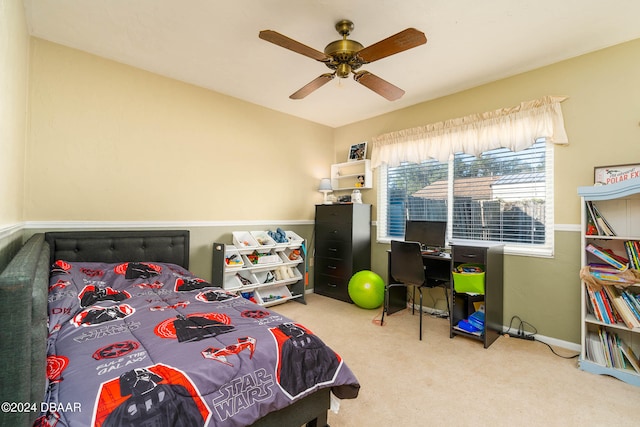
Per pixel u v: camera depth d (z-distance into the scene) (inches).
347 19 85.0
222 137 140.6
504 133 117.8
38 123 96.7
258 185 154.2
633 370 83.5
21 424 31.6
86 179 105.6
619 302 84.4
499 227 124.2
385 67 111.9
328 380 59.0
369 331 117.3
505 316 118.2
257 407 49.2
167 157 124.0
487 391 78.2
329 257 165.8
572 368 90.4
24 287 32.6
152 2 79.9
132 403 39.0
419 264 113.5
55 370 44.6
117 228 111.9
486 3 78.1
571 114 104.8
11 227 68.3
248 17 85.4
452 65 110.3
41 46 97.2
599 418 68.0
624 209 92.4
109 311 69.8
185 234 124.9
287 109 159.6
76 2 80.0
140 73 116.9
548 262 109.4
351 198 169.5
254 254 142.6
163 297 84.2
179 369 46.2
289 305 150.4
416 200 152.0
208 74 121.5
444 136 135.4
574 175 104.3
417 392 77.4
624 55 95.3
